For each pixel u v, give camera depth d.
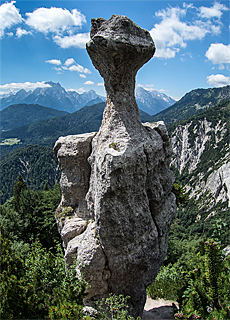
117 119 10.59
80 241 11.16
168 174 12.79
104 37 9.45
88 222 12.40
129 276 10.85
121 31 9.60
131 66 10.45
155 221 11.59
